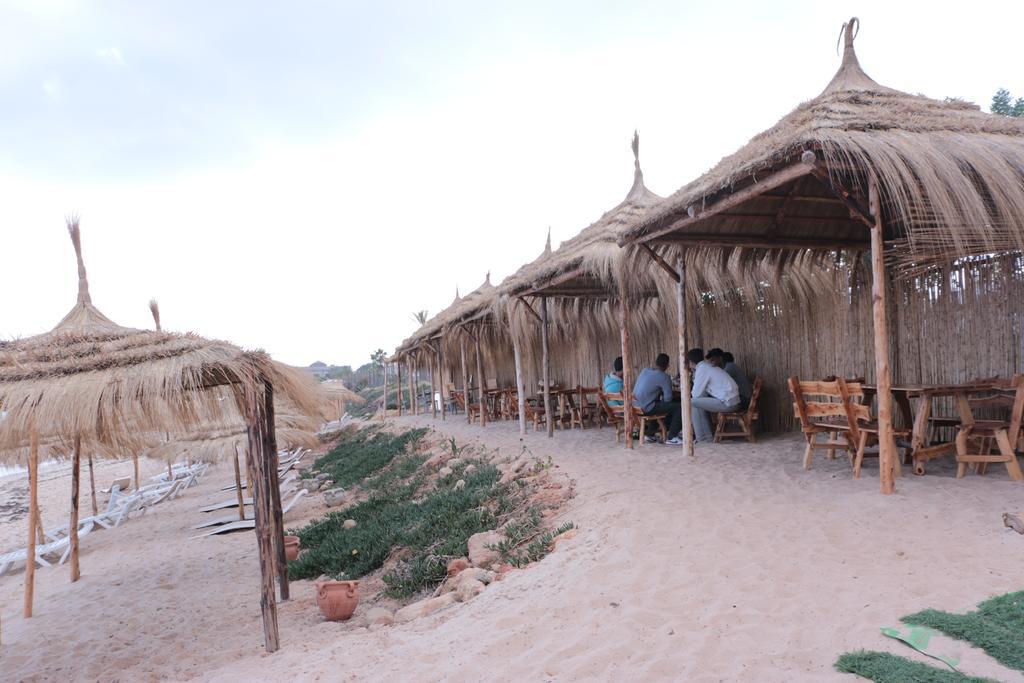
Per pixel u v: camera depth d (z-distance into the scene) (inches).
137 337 241.4
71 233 291.7
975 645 122.8
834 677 118.3
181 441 493.7
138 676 199.8
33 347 246.1
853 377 353.7
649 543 204.5
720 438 399.9
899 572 162.4
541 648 149.1
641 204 450.3
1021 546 168.6
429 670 148.3
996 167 215.6
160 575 338.3
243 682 165.9
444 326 729.0
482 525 295.9
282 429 481.4
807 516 213.6
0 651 239.9
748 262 380.8
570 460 371.2
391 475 527.2
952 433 304.0
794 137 224.2
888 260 328.2
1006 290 276.1
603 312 582.9
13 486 871.7
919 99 302.4
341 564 324.5
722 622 147.8
